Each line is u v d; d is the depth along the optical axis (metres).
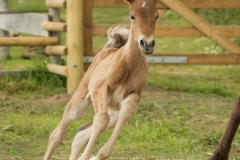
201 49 43.88
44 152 20.08
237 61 30.33
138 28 15.59
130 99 15.90
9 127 22.77
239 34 30.09
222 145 16.92
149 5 15.67
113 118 17.08
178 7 29.58
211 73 36.78
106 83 16.11
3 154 19.58
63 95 28.38
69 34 28.34
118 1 29.25
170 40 47.94
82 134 17.58
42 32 31.72
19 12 30.61
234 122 16.72
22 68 34.97
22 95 28.50
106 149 14.98
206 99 28.55
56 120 24.05
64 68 28.66
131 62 16.16
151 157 19.58
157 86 31.17
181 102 27.58
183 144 21.17
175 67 38.88
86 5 29.00
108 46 18.94
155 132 22.33
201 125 23.86
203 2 29.67
